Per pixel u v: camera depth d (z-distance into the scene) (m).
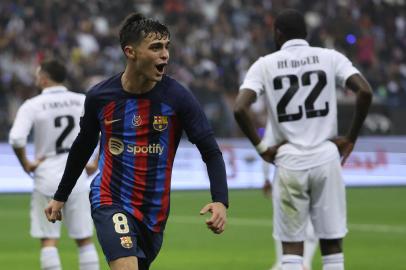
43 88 20.78
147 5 71.50
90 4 69.38
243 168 53.34
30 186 51.00
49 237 20.42
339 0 74.81
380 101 63.03
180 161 52.53
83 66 61.66
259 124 56.47
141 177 13.20
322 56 17.08
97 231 13.12
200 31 69.44
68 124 20.58
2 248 29.47
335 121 17.08
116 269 12.70
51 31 64.94
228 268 24.72
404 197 47.56
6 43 62.66
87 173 20.66
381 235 32.34
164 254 27.67
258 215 39.16
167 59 12.80
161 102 13.05
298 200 16.89
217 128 56.44
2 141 53.22
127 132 13.12
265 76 17.09
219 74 64.38
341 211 16.92
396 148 55.41
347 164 54.62
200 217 38.41
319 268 24.19
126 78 13.04
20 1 66.62
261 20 71.50
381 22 74.38
